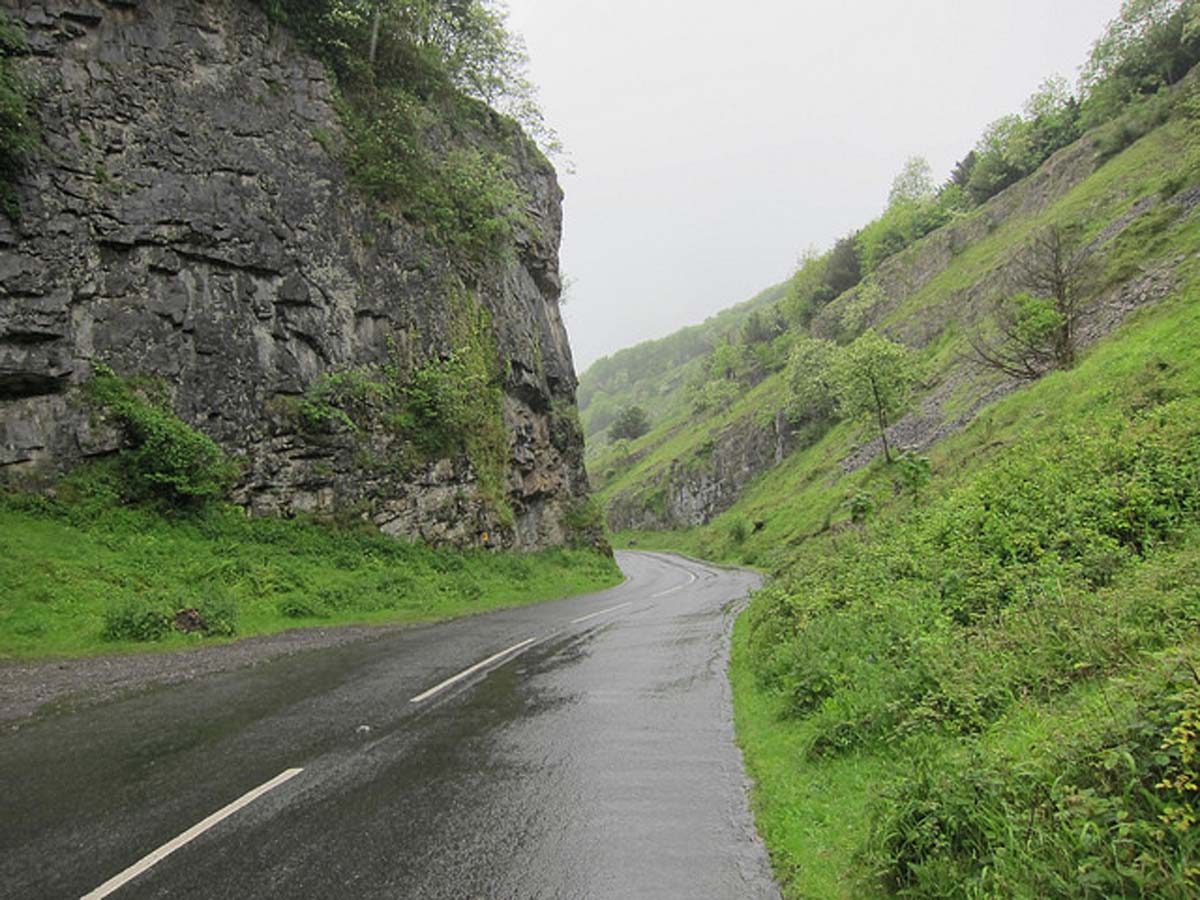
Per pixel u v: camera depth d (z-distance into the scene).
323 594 18.09
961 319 52.50
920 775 4.36
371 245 26.52
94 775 6.28
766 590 17.14
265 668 11.15
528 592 25.02
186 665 11.35
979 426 28.97
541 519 35.62
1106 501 10.45
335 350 24.38
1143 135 47.44
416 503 25.52
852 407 41.50
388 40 30.06
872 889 3.96
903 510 22.58
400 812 5.38
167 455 18.86
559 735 7.44
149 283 20.23
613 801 5.59
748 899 4.06
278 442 22.11
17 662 11.38
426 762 6.56
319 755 6.78
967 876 3.59
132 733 7.59
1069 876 3.21
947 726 5.69
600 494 102.69
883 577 12.09
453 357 28.53
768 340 109.19
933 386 45.75
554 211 43.44
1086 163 52.31
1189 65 52.72
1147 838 3.24
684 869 4.44
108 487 18.16
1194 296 23.48
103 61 20.50
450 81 34.28
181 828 5.12
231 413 21.22
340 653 12.53
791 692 8.02
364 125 27.64
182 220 21.05
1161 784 3.43
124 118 20.56
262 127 23.81
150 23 21.77
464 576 23.42
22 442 17.34
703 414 104.38
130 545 17.06
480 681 10.12
